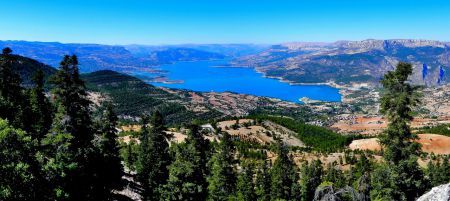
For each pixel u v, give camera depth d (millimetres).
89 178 50812
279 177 98875
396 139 45469
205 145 84688
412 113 45562
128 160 116000
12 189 27312
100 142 73500
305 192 105688
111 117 77562
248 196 92625
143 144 94312
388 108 46500
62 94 46906
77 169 43531
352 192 42406
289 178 101125
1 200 26625
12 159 28125
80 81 47875
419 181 45656
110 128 77188
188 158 69312
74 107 47438
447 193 24891
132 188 88750
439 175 90500
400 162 45094
